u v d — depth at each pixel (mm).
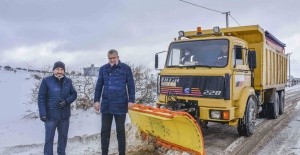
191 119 4938
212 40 6980
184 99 6676
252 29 8000
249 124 7340
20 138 6605
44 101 5012
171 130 5508
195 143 5160
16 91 14664
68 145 6289
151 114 5383
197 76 6574
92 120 8727
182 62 7227
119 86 5113
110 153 5855
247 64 7488
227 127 8789
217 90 6297
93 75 10055
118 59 5215
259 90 8742
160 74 7238
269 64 9555
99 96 5324
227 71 6363
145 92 11164
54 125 5094
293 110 13258
